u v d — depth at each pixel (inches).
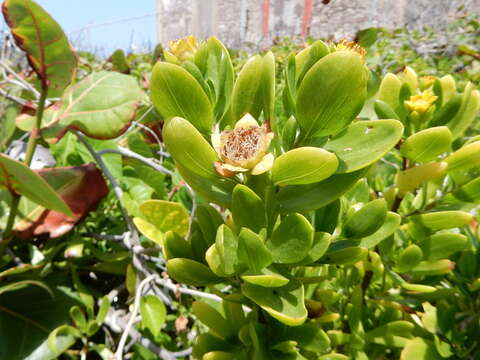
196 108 5.5
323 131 5.3
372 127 5.3
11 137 12.2
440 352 7.1
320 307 7.2
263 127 5.3
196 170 5.4
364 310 8.2
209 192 5.9
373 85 8.0
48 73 8.6
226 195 5.9
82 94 9.6
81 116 9.3
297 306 5.1
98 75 9.8
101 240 11.7
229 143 5.2
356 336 7.3
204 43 6.3
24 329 8.6
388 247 7.6
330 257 5.9
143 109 14.5
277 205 5.8
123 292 11.0
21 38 8.0
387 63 26.2
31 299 9.1
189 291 8.9
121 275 11.4
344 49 6.5
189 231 8.8
